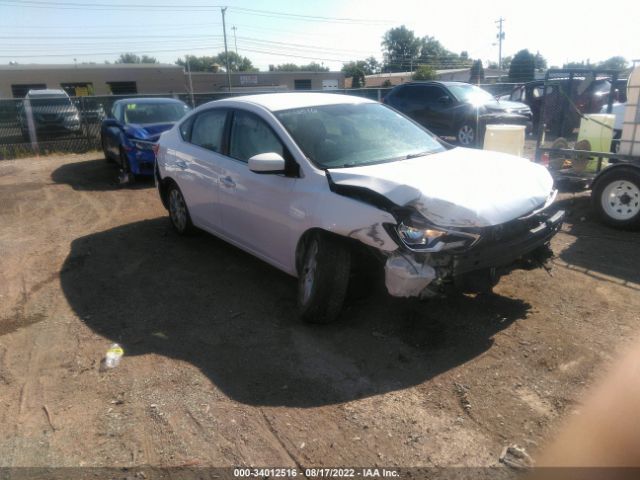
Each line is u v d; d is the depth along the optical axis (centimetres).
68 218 776
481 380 335
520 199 375
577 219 672
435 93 1316
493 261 354
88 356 385
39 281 534
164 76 4859
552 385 328
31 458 283
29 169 1245
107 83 4672
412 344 380
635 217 604
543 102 772
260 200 453
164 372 359
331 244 385
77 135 1560
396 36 9944
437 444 282
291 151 427
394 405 315
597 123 736
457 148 495
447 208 341
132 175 1014
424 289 346
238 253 589
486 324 404
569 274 496
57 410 324
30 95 2058
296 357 371
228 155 511
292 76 5506
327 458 275
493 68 7675
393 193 354
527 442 280
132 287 507
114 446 290
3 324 442
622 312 418
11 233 708
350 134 459
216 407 320
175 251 604
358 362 361
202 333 412
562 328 395
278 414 311
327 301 394
